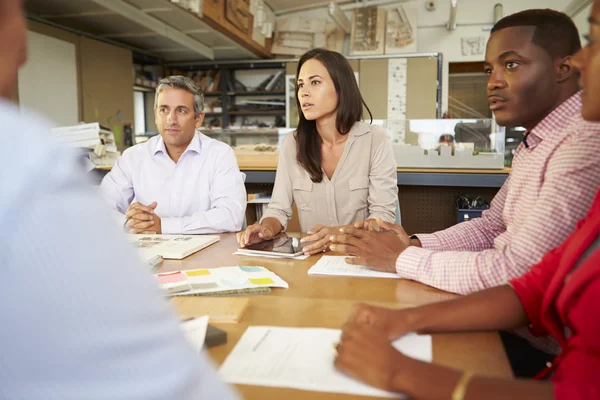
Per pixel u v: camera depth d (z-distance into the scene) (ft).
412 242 4.66
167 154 7.18
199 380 1.18
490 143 10.93
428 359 2.34
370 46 26.08
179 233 6.04
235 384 2.11
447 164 11.05
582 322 2.10
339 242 4.18
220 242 5.42
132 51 24.14
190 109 6.93
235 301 3.06
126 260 1.13
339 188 6.82
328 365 2.27
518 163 4.19
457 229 4.82
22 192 0.97
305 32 27.58
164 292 3.31
